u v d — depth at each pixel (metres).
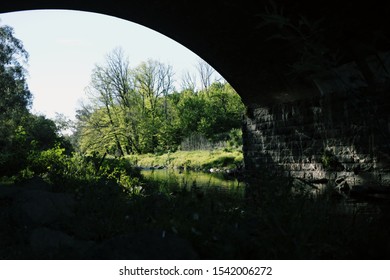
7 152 13.12
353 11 9.51
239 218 4.58
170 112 56.28
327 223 4.38
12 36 34.34
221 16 16.02
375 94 6.15
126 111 53.50
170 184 11.41
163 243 3.35
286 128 17.89
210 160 28.17
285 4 12.50
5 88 34.06
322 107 15.55
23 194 5.63
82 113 55.19
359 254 3.74
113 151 53.16
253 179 5.36
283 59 16.05
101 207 6.09
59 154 12.97
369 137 13.05
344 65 10.05
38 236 4.48
